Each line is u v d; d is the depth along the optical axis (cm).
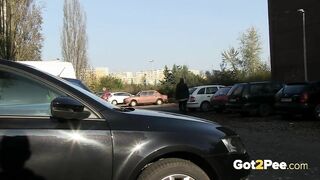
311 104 2008
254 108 2433
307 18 5084
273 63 5584
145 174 509
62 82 516
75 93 511
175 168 513
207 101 3206
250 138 1486
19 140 472
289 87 2092
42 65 1524
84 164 486
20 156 472
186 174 516
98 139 492
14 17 3073
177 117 547
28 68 510
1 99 491
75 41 6316
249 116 2494
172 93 6372
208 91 3238
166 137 511
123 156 496
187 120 544
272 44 5594
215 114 2781
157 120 524
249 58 7975
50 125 484
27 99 496
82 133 489
